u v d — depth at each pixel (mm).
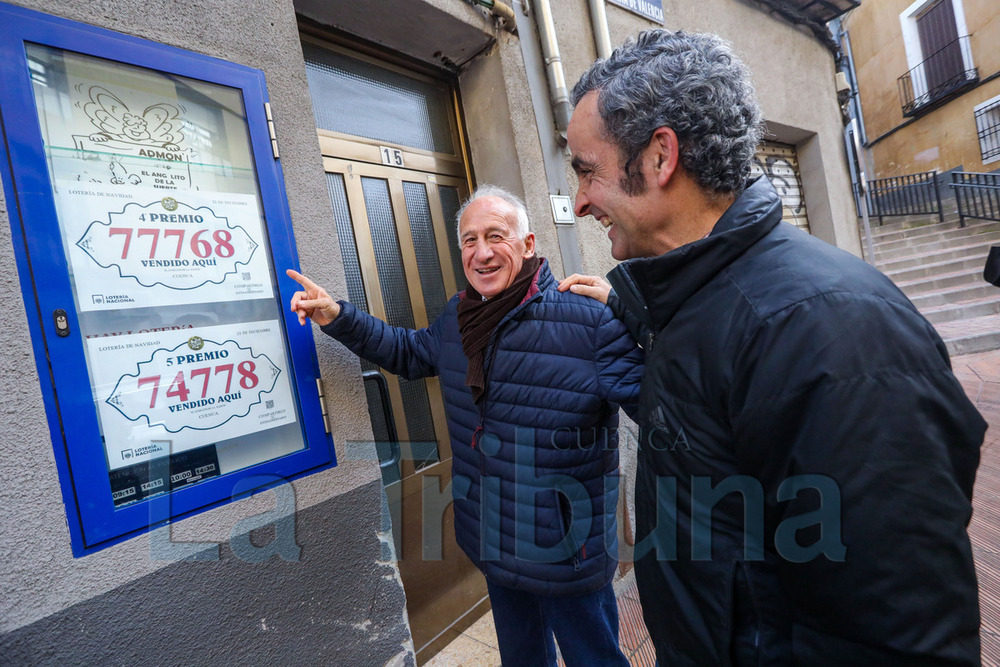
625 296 805
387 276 2219
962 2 11016
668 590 708
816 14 4938
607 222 795
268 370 1351
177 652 1131
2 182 982
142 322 1143
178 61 1252
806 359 537
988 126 10805
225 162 1331
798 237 656
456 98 2605
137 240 1153
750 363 578
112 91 1149
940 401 516
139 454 1113
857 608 504
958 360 5152
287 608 1321
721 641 636
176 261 1213
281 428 1362
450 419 1501
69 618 999
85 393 1046
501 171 2529
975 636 490
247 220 1354
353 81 2219
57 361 1015
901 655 489
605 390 1273
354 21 2129
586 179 773
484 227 1366
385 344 1516
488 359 1361
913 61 12188
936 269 7496
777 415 547
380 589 1530
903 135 12750
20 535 954
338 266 1549
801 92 4844
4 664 928
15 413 960
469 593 2248
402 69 2406
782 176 4973
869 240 5699
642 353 1278
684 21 3639
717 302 644
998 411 3777
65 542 1003
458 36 2332
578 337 1296
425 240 2400
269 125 1425
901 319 541
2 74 996
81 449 1032
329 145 2078
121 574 1067
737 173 684
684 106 654
